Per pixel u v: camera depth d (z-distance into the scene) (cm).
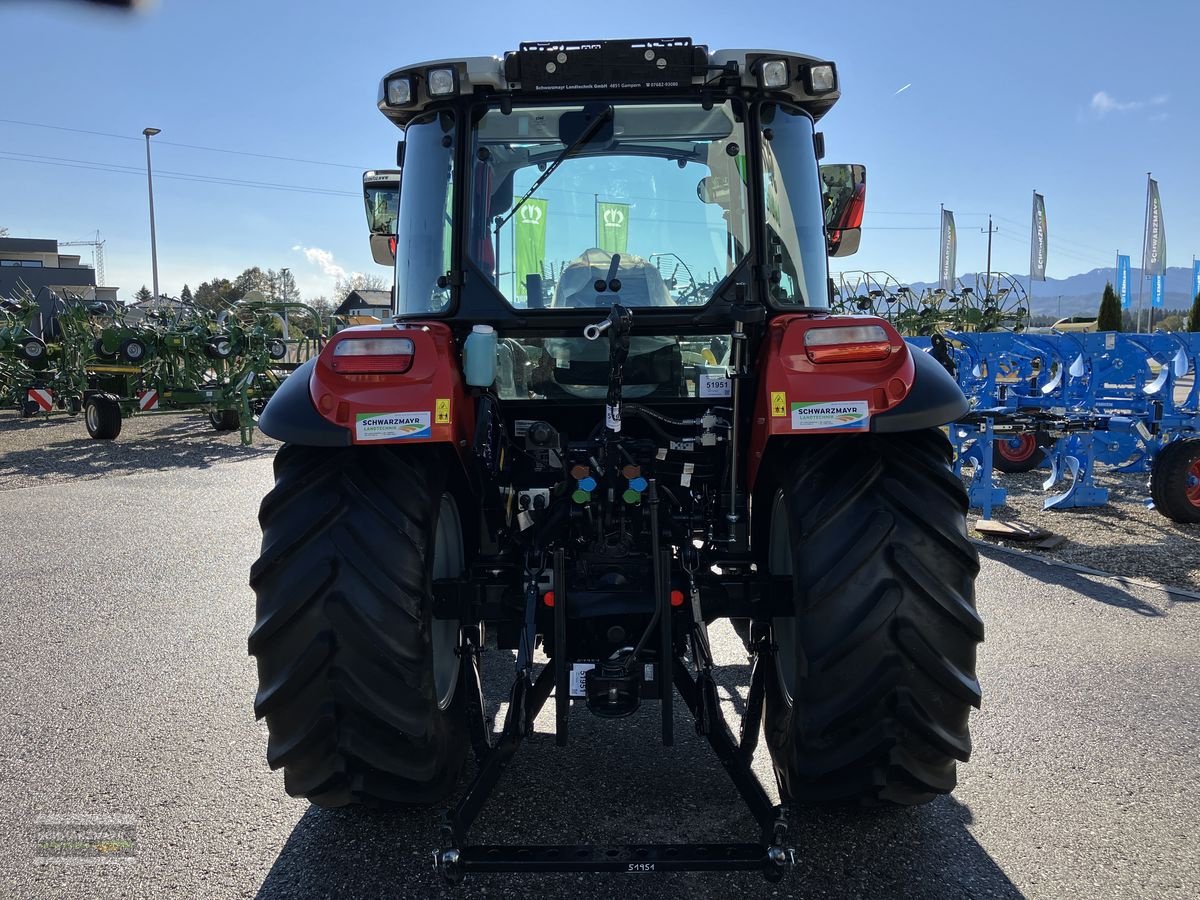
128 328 1423
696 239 298
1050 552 632
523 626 256
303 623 239
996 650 432
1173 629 462
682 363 304
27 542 684
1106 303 3606
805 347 248
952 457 277
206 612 509
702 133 298
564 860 217
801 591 242
